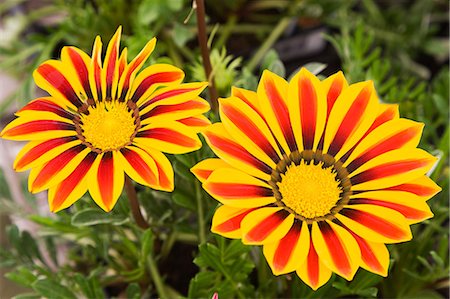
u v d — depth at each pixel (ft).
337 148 1.30
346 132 1.30
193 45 2.02
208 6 2.12
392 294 1.66
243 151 1.26
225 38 2.04
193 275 1.70
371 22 2.27
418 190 1.25
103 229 1.61
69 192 1.25
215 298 1.27
